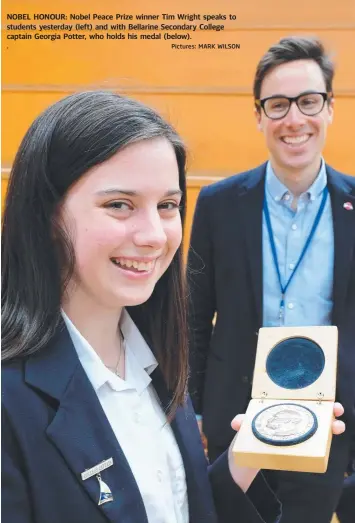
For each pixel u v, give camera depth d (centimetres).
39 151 79
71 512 76
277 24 207
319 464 86
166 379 96
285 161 166
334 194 167
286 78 165
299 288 167
